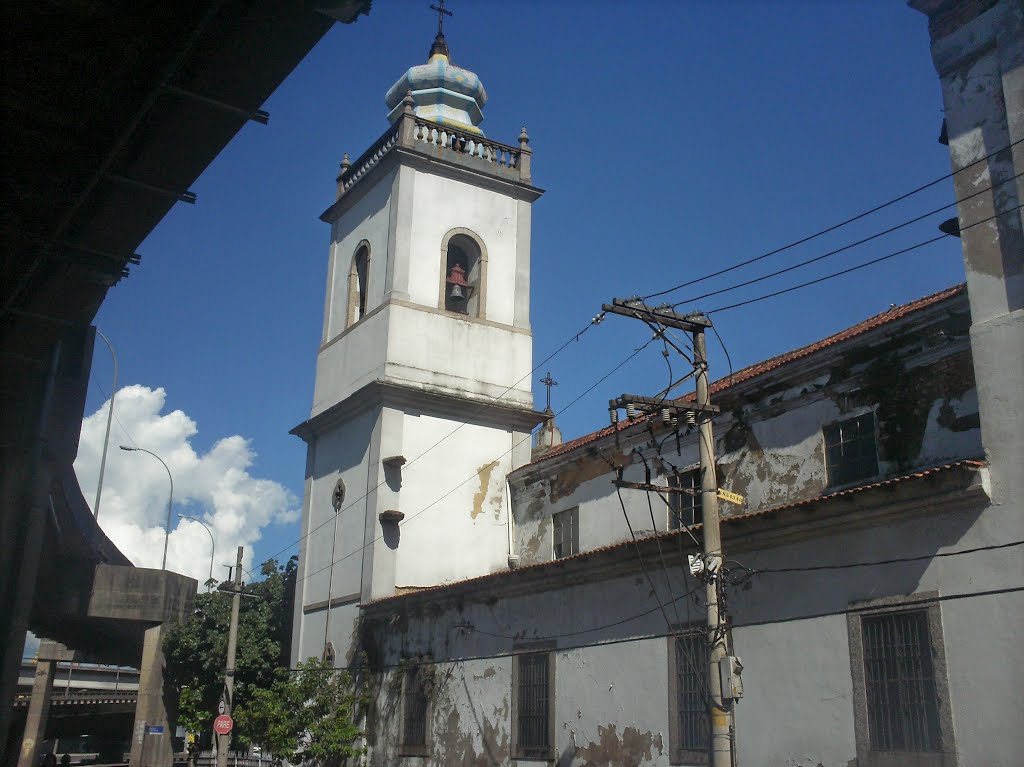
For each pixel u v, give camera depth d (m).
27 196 15.44
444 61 35.62
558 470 28.55
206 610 38.88
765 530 17.02
